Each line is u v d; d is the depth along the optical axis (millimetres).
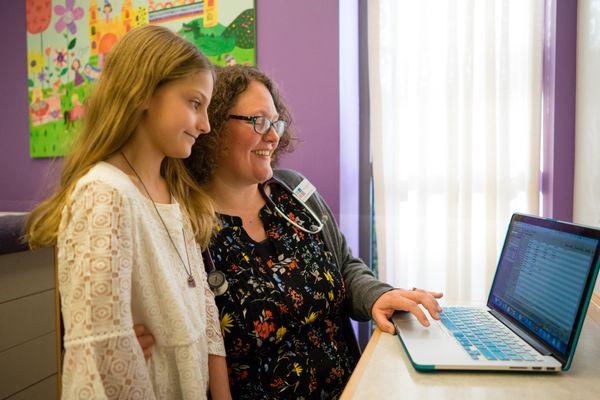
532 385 675
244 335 1024
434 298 1069
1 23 2428
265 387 1038
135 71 782
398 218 2004
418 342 828
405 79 1960
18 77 2416
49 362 1488
